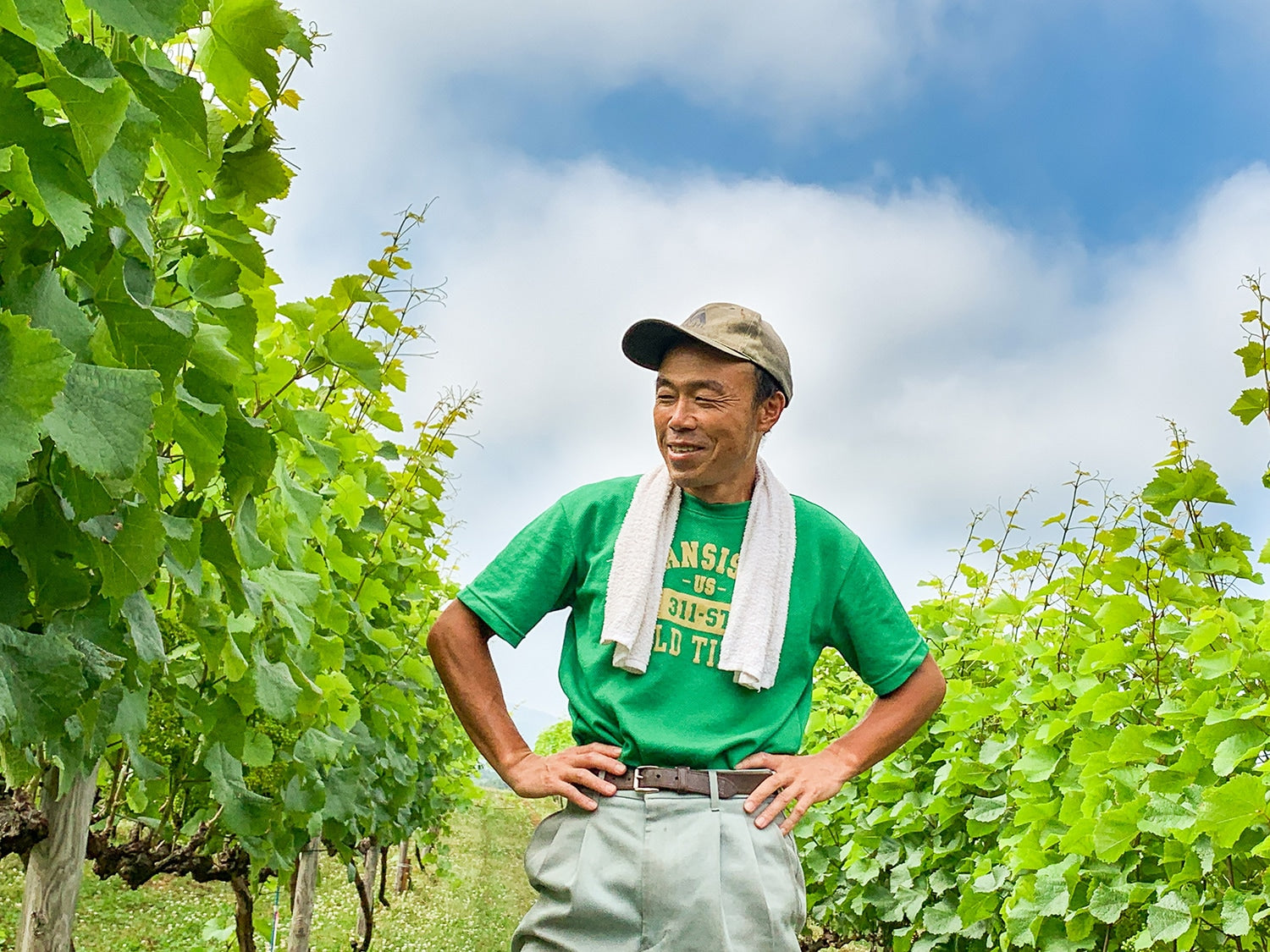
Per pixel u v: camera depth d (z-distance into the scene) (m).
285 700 2.56
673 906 2.24
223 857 4.69
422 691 6.17
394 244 3.95
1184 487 3.54
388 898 12.29
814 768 2.45
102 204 1.20
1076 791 3.62
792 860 2.43
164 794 2.88
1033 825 3.93
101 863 3.90
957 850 5.09
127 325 1.31
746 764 2.41
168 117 1.30
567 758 2.41
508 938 11.44
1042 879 3.62
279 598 2.70
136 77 1.25
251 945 4.98
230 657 2.37
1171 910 3.13
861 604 2.66
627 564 2.49
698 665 2.47
